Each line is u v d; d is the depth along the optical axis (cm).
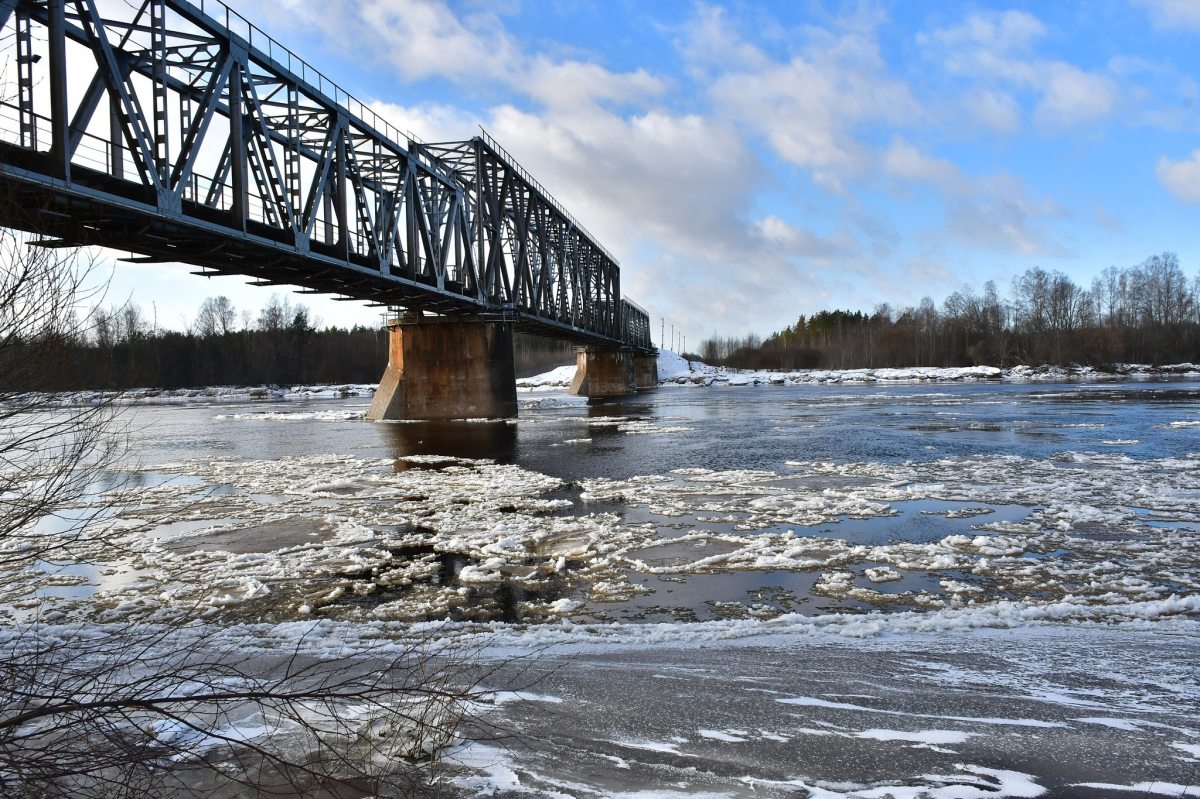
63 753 363
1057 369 10344
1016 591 912
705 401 6353
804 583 961
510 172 4244
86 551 1140
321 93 2302
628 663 623
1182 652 648
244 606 897
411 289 3069
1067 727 473
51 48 1280
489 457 2388
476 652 651
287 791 375
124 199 1445
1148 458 2081
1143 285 12606
